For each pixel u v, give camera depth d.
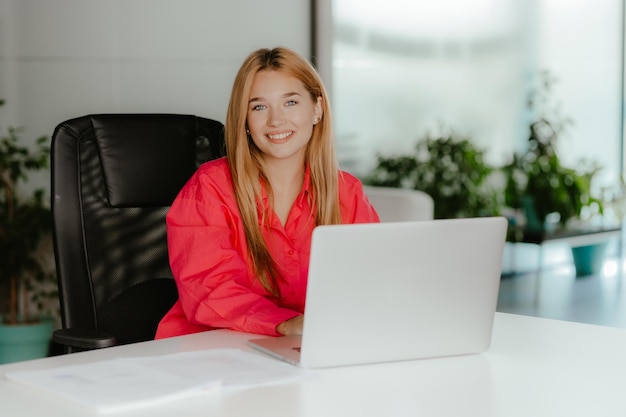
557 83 5.12
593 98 5.03
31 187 4.88
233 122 2.28
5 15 4.83
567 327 2.07
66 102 4.90
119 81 4.94
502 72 5.23
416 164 5.30
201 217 2.20
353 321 1.67
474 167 5.27
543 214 5.18
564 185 5.13
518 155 5.22
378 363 1.72
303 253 2.35
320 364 1.67
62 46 4.89
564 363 1.73
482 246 1.74
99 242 2.45
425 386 1.57
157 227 2.54
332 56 5.38
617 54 4.96
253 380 1.57
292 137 2.28
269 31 5.20
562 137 5.12
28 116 4.88
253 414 1.39
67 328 2.17
